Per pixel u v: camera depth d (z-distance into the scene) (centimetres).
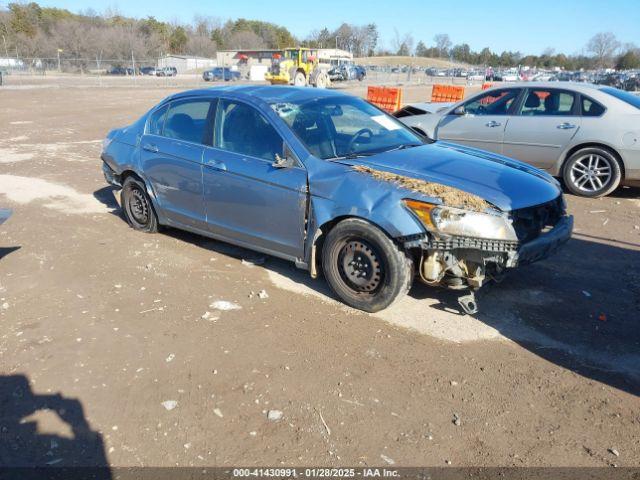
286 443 298
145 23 9925
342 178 425
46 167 1006
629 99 778
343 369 365
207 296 471
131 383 350
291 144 460
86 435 305
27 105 2147
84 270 527
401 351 386
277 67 3450
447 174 430
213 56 10000
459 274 403
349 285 444
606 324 427
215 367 366
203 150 523
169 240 611
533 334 411
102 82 3991
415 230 387
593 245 601
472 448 296
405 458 289
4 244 597
